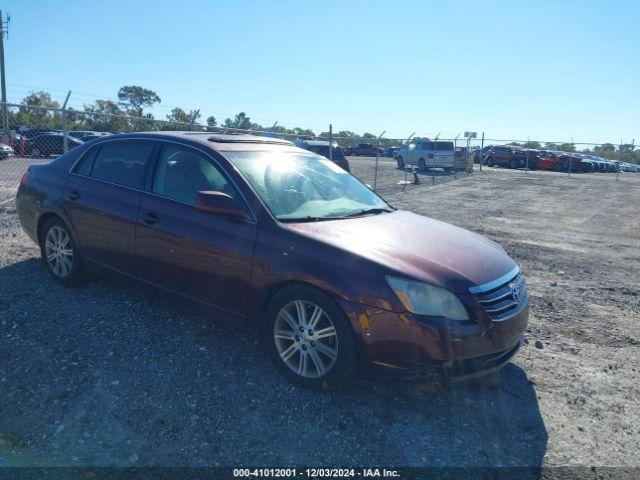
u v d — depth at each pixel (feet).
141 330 14.78
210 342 14.40
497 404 12.74
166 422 11.08
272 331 12.87
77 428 10.76
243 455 10.32
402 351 11.48
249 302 13.20
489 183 75.31
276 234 12.89
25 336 14.06
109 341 14.03
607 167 119.55
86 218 16.48
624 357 15.85
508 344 12.44
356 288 11.68
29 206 18.48
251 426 11.17
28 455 9.99
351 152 168.76
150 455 10.14
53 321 14.99
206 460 10.11
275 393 12.37
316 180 15.89
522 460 10.77
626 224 41.83
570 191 66.74
